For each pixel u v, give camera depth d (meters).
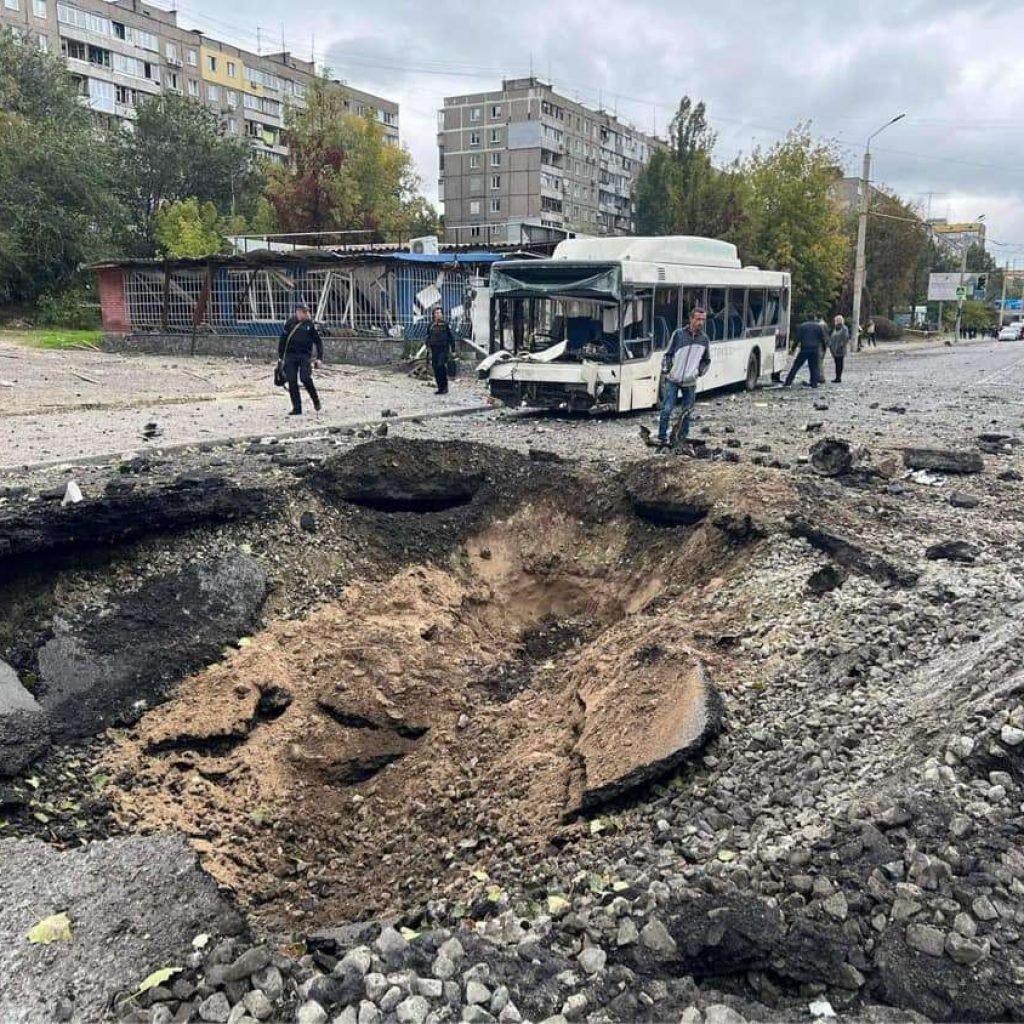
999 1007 2.98
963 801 3.82
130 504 7.48
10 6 61.19
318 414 15.70
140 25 71.12
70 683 6.31
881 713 4.91
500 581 9.09
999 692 4.42
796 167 38.31
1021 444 13.17
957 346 56.56
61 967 3.47
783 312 23.61
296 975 3.29
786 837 3.88
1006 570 6.86
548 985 3.19
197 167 53.75
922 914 3.30
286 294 28.11
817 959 3.21
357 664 6.95
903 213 53.69
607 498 9.40
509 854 4.45
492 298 15.81
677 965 3.27
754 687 5.39
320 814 5.64
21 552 6.90
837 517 7.99
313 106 48.16
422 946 3.39
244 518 8.20
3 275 35.66
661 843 4.10
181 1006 3.20
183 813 5.27
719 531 7.99
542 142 86.62
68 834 4.76
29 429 13.34
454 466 9.55
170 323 30.12
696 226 37.81
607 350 15.20
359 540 8.66
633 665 5.90
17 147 36.12
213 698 6.38
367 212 47.78
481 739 6.13
